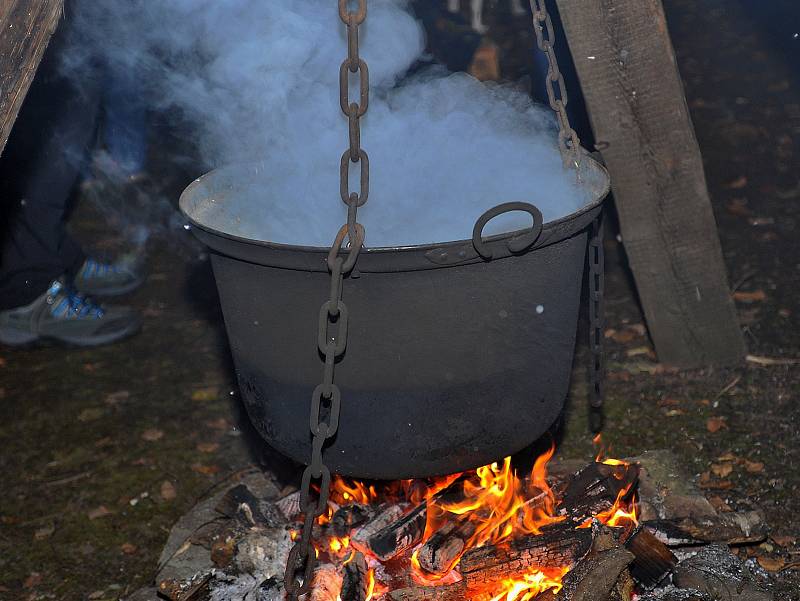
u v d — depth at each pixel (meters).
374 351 1.79
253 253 1.76
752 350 3.66
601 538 2.21
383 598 2.23
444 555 2.26
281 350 1.86
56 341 4.05
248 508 2.55
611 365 3.67
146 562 2.84
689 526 2.47
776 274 4.26
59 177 3.71
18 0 2.01
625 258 4.47
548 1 4.07
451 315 1.76
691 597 2.18
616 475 2.48
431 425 1.87
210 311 4.36
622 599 2.15
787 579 2.52
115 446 3.40
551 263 1.85
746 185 5.18
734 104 6.27
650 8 2.95
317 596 2.20
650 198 3.26
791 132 5.76
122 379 3.83
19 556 2.89
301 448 1.97
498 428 1.92
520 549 2.22
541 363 1.93
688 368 3.58
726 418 3.29
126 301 4.46
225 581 2.33
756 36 7.43
